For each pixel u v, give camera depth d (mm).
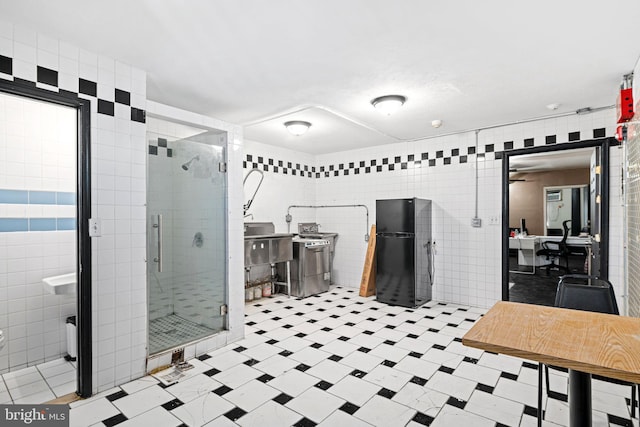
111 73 2439
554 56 2428
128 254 2494
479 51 2369
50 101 2143
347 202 5887
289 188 5801
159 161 2834
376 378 2553
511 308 1956
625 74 2719
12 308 2730
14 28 1999
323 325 3770
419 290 4543
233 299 3320
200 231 3113
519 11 1902
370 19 1995
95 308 2320
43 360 2873
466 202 4547
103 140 2373
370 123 4164
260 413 2109
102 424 1997
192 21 2006
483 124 4180
